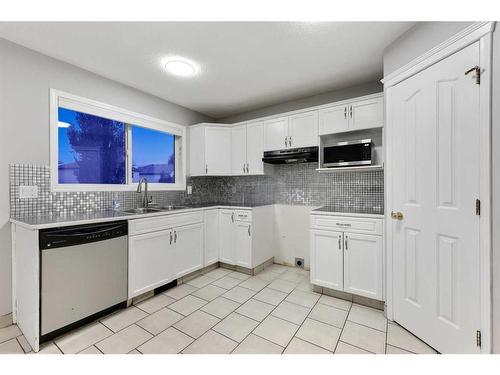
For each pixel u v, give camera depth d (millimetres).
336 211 2404
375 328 1818
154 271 2336
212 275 2934
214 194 3965
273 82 2664
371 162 2338
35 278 1563
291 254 3271
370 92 2678
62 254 1675
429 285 1596
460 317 1397
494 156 1229
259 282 2713
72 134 2336
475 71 1300
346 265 2246
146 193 2799
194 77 2527
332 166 2557
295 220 3244
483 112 1270
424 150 1627
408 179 1763
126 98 2707
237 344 1628
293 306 2160
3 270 1824
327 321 1916
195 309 2098
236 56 2119
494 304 1230
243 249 2990
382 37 1853
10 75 1869
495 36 1220
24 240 1710
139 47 1962
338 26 1721
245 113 3732
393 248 1907
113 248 1983
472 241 1333
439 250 1535
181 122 3426
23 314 1729
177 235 2594
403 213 1808
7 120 1855
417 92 1679
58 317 1654
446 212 1481
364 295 2146
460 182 1399
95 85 2412
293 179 3270
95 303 1861
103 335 1720
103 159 2602
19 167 1913
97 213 2268
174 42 1901
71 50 1998
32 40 1854
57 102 2135
